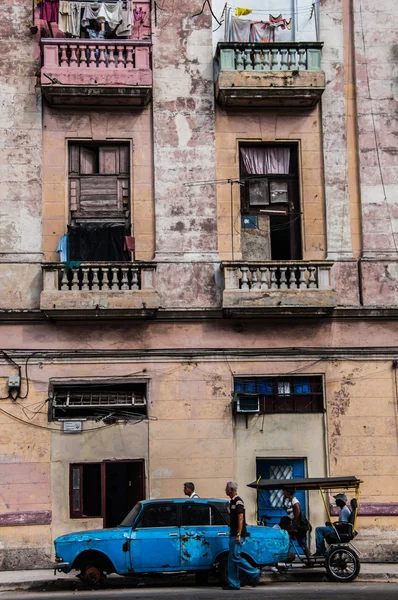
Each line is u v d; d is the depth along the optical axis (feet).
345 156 66.28
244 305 61.98
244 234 65.98
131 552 47.34
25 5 66.13
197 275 63.87
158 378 62.75
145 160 65.46
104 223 65.05
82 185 65.41
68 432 61.36
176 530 47.91
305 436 63.00
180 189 64.95
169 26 66.95
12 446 60.85
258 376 63.41
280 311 62.49
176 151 65.31
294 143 66.90
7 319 62.18
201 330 63.52
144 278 62.34
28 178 63.93
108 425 61.82
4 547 59.26
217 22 67.31
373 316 64.28
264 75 64.28
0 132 64.18
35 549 59.41
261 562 47.42
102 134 65.36
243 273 62.90
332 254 65.00
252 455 62.39
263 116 66.54
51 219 64.08
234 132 66.13
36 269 62.90
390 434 63.16
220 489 61.57
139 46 64.90
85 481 61.11
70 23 66.13
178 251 64.13
